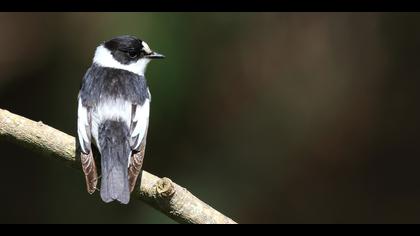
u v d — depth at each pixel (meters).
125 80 8.42
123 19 12.43
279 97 13.73
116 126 8.04
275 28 13.61
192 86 12.82
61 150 7.86
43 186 13.59
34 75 13.59
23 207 13.57
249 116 13.63
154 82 12.34
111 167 7.75
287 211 13.71
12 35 13.63
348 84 14.04
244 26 13.38
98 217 12.87
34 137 7.86
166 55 12.33
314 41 13.82
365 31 13.99
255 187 13.53
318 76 13.85
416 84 14.15
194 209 7.53
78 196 13.26
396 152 14.24
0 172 13.86
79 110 8.17
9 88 13.66
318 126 13.95
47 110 13.40
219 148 13.49
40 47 13.57
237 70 13.42
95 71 8.56
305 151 13.88
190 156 13.32
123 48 8.86
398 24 14.04
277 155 13.73
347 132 14.11
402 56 14.12
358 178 14.15
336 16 13.92
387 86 14.15
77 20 13.22
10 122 7.87
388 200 14.19
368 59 14.06
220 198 13.24
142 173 7.66
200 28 12.84
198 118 13.25
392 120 14.24
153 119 12.72
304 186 13.84
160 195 7.49
